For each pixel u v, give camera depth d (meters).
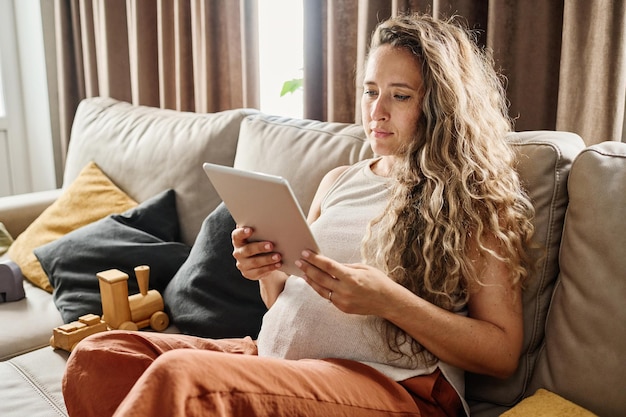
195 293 1.48
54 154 3.28
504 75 1.47
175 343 1.08
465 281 1.06
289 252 1.01
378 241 1.12
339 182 1.31
